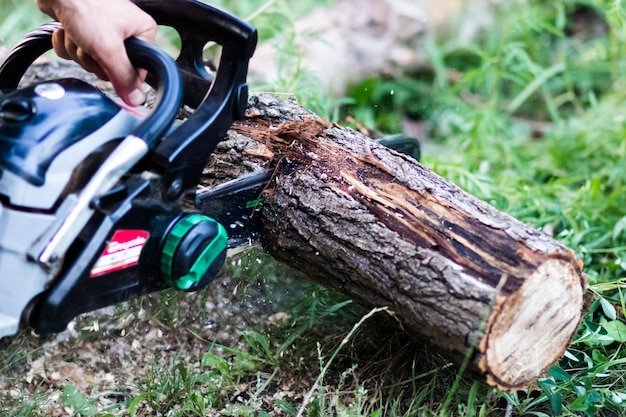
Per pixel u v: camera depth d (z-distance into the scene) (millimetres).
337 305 1469
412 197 1363
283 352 1465
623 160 1874
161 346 1484
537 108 2396
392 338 1444
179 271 1292
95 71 1376
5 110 1260
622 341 1413
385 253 1344
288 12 1852
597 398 1367
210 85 1386
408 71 2396
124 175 1291
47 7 1326
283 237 1406
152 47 1318
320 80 2105
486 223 1327
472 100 2412
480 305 1293
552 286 1308
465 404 1392
